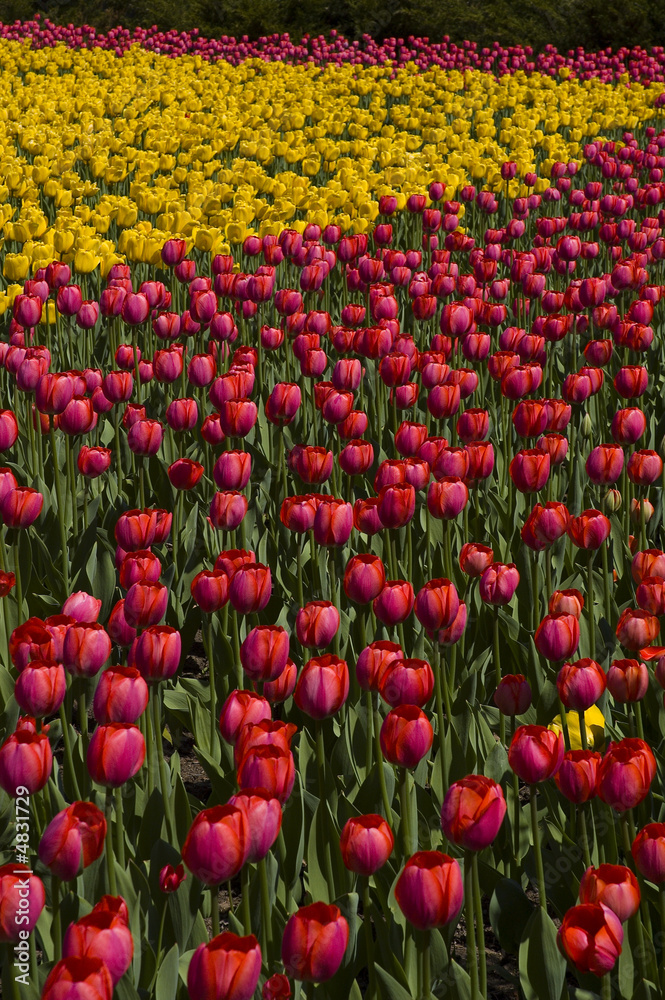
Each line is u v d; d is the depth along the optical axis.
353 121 15.24
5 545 4.16
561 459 3.96
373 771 2.76
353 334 5.27
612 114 16.34
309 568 4.21
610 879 1.83
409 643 3.80
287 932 1.63
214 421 4.09
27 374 4.33
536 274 6.47
